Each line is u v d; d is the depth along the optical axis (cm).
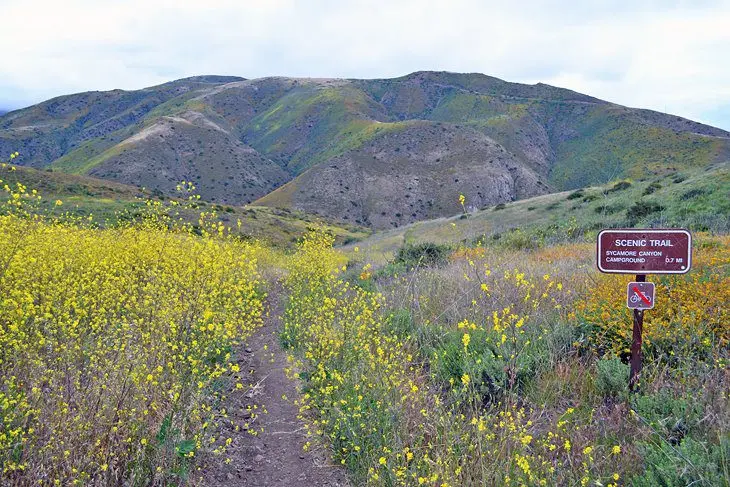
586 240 1694
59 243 815
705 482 328
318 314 809
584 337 595
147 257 846
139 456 412
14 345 446
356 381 544
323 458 498
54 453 383
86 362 490
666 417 414
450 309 756
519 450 401
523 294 716
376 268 1479
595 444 405
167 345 482
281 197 12206
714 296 568
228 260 763
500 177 12475
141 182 14538
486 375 535
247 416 582
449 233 3416
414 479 403
